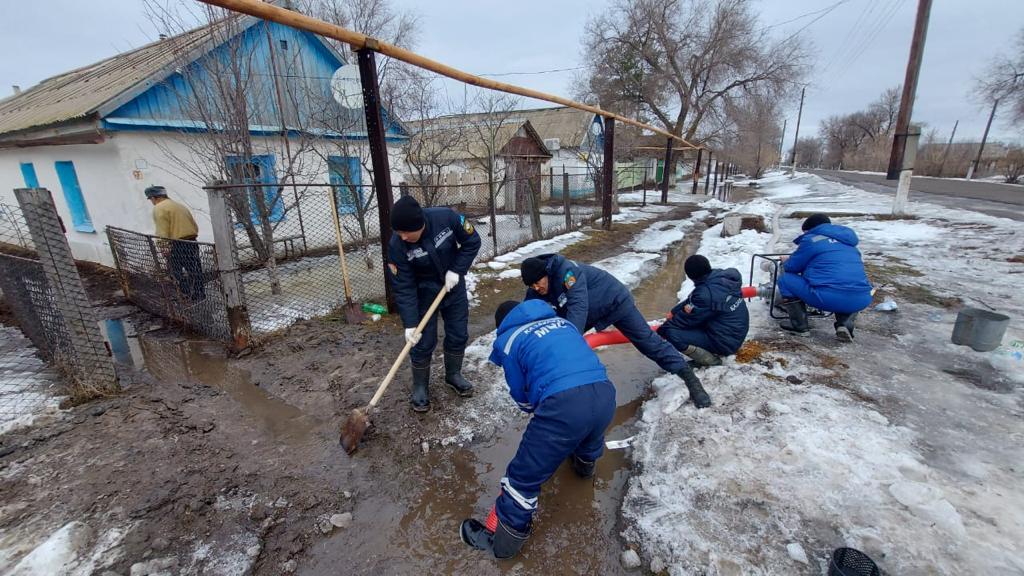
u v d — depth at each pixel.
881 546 2.00
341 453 2.96
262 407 3.49
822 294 3.99
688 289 6.34
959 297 5.25
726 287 3.52
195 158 7.74
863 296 3.91
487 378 3.92
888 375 3.53
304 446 3.03
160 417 3.29
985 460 2.53
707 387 3.44
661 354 3.23
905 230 9.66
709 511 2.31
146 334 4.96
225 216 4.06
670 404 3.28
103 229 8.02
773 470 2.50
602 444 2.54
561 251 9.11
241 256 7.55
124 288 6.02
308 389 3.74
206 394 3.65
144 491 2.56
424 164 11.44
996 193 18.84
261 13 3.29
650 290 6.69
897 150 11.22
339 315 5.34
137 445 2.97
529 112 23.23
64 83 10.73
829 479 2.40
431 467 2.86
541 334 2.26
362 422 2.93
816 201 17.70
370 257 7.66
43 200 3.10
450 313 3.43
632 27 28.55
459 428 3.23
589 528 2.39
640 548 2.22
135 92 6.78
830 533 2.10
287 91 7.82
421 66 4.80
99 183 7.61
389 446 3.04
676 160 30.80
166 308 5.24
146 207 7.29
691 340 3.70
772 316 4.62
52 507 2.44
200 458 2.87
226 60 6.00
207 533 2.32
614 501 2.58
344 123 8.57
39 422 3.17
